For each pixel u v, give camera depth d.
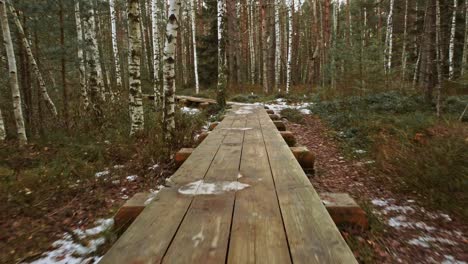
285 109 11.94
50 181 4.45
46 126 8.45
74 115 9.29
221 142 4.62
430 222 3.16
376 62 10.87
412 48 20.80
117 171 4.82
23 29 9.26
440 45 9.10
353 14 21.17
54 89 11.36
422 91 11.96
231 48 23.97
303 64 34.41
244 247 1.55
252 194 2.37
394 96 10.88
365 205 3.43
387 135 6.89
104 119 9.16
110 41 24.00
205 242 1.61
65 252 2.61
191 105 15.24
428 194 3.78
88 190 4.14
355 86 11.30
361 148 6.46
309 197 2.29
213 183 2.66
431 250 2.60
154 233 1.71
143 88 21.83
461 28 18.45
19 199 3.77
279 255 1.47
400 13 22.08
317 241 1.60
